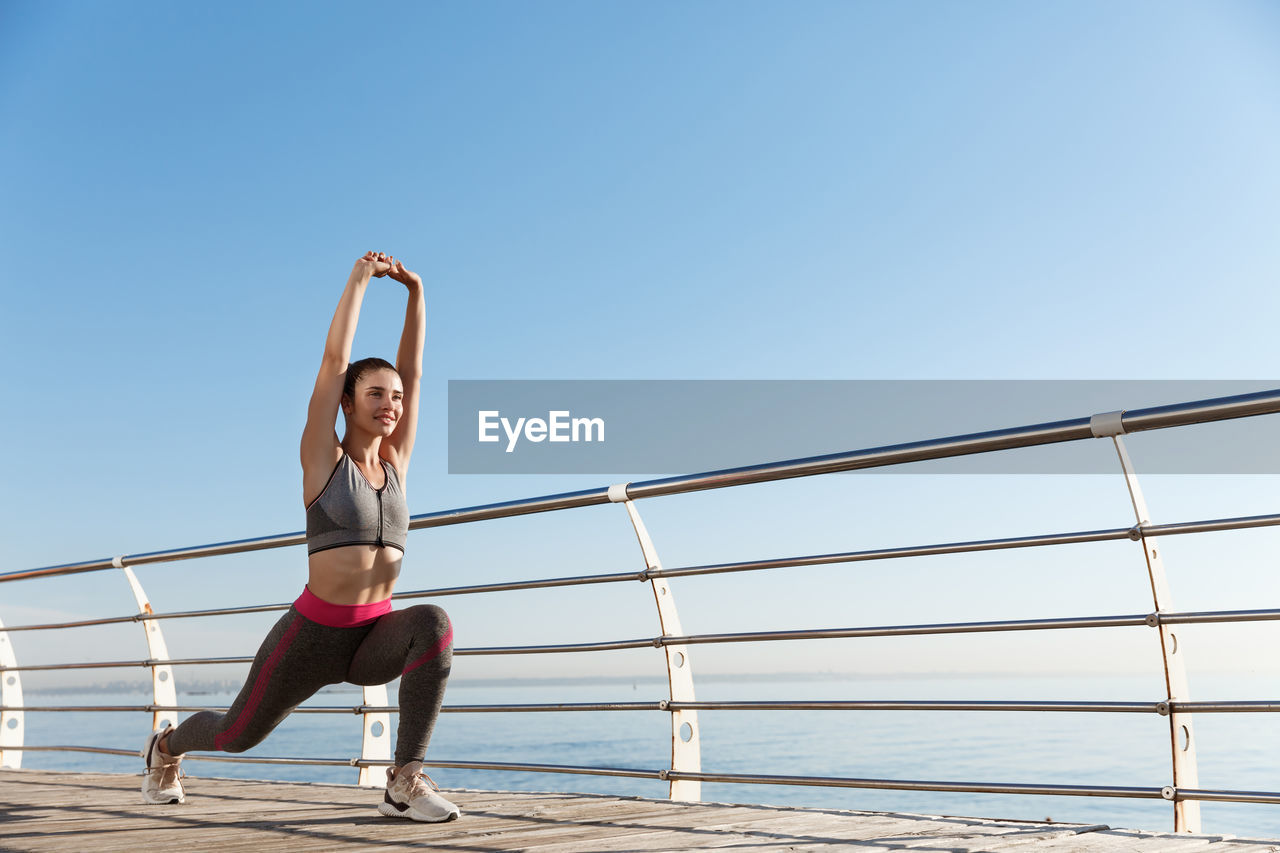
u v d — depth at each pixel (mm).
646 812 2867
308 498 2637
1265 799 2078
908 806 39219
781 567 2957
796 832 2471
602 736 75562
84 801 3324
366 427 2670
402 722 2783
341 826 2686
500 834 2508
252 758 3729
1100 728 78562
